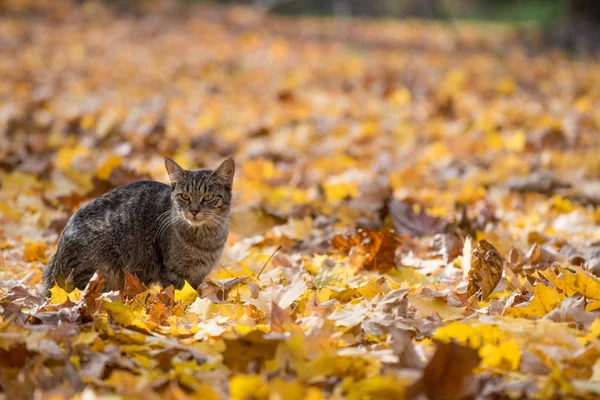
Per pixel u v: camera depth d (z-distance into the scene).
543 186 13.42
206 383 5.52
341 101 21.98
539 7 49.38
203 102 21.16
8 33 29.75
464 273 8.45
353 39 37.56
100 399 4.93
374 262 8.91
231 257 9.41
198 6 42.97
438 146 16.45
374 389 5.09
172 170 8.72
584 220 11.02
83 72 24.94
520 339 5.99
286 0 48.34
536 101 22.86
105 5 38.94
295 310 7.09
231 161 8.88
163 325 6.85
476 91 23.98
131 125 17.12
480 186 13.80
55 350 5.77
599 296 7.17
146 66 26.36
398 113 20.91
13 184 12.34
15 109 18.42
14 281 8.48
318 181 13.66
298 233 10.36
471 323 6.55
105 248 8.20
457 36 39.41
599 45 36.50
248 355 5.71
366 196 11.55
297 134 17.45
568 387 5.25
